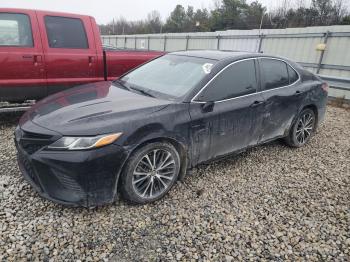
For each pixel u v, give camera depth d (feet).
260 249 8.76
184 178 12.19
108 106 10.31
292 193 11.73
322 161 14.78
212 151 11.90
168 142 10.50
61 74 17.20
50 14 16.75
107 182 9.27
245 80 12.67
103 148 8.95
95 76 18.40
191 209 10.29
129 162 9.58
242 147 13.08
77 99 11.22
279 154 15.28
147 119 9.80
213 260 8.25
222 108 11.60
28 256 7.93
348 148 16.67
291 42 38.24
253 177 12.73
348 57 32.30
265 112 13.26
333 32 33.22
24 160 9.55
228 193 11.39
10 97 16.12
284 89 14.21
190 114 10.74
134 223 9.43
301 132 15.93
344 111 25.88
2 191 10.53
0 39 15.47
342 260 8.57
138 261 8.07
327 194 11.83
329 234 9.57
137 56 19.67
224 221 9.79
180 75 12.25
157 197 10.54
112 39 111.34
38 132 9.17
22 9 16.02
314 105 15.96
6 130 16.35
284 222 9.97
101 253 8.23
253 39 44.57
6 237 8.49
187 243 8.78
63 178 8.98
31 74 16.29
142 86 12.48
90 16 18.16
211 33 55.52
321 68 35.04
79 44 17.62
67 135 8.86
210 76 11.55
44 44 16.46
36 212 9.58
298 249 8.87
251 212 10.36
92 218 9.49
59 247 8.30
